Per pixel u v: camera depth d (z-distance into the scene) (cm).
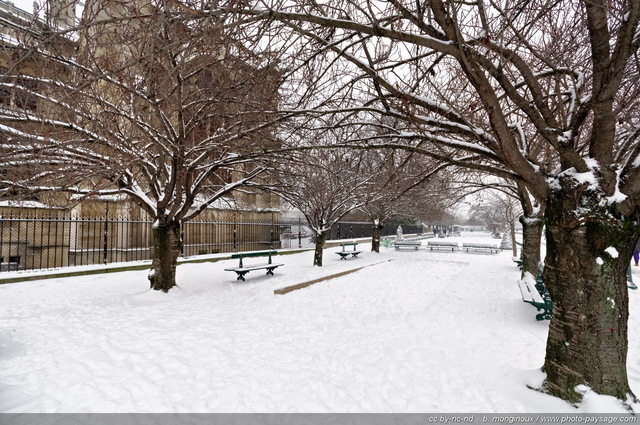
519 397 315
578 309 307
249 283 941
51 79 434
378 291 823
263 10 283
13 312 632
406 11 303
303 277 955
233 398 326
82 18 319
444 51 290
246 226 1841
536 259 916
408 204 1681
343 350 437
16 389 342
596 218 293
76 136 571
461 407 306
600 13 264
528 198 936
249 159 743
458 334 489
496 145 335
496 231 4181
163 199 726
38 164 508
